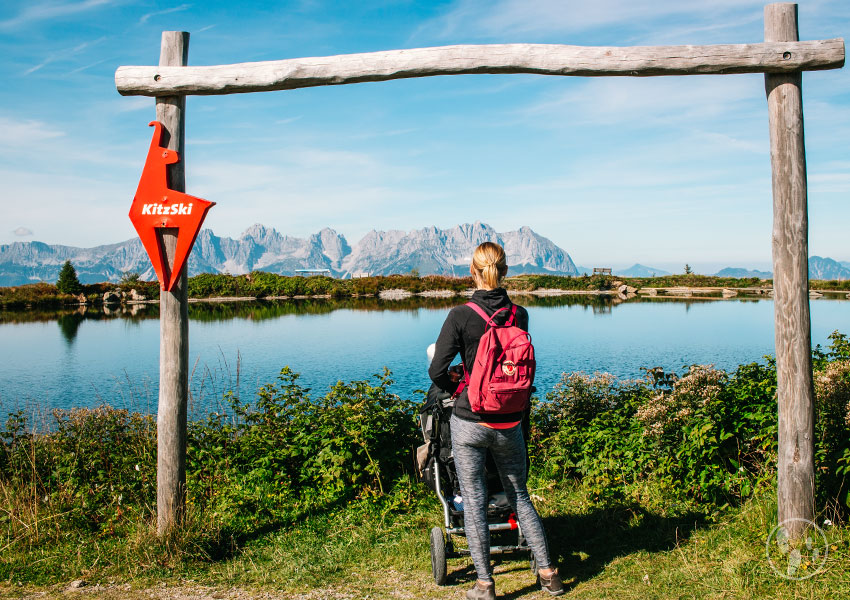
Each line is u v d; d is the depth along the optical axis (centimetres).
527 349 317
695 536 402
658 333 3219
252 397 1432
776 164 372
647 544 401
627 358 2317
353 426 534
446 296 9412
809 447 369
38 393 1911
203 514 467
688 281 9200
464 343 331
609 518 449
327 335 3653
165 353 420
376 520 469
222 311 6244
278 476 530
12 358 2817
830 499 386
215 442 595
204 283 9500
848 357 546
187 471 551
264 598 353
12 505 478
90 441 595
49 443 594
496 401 316
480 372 315
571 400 618
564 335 3166
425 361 2458
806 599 306
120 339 3688
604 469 510
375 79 397
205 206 408
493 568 390
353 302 7938
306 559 404
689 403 486
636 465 509
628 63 374
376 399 572
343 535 445
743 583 328
